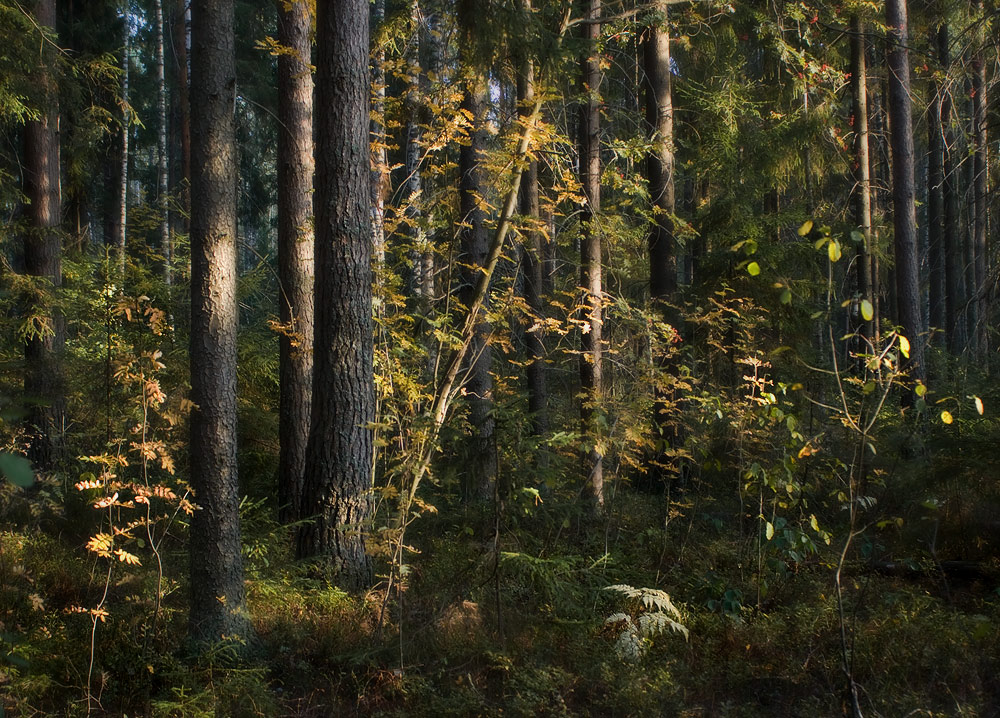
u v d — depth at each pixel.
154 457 5.00
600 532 8.20
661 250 11.15
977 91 12.27
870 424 4.68
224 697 4.60
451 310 8.56
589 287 10.30
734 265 10.85
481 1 7.94
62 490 7.95
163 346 7.83
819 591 6.36
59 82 10.59
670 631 5.77
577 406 12.36
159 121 18.11
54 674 4.78
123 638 5.14
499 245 7.55
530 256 11.27
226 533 5.21
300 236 8.41
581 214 10.48
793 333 11.23
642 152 10.43
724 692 5.08
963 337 17.58
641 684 4.95
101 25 16.94
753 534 7.43
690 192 15.80
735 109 12.35
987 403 8.49
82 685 4.66
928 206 17.95
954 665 5.03
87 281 10.41
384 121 8.09
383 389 7.40
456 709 4.64
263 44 7.64
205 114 5.25
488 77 9.01
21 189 10.12
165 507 7.33
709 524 8.23
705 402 7.45
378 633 5.57
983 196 11.73
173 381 7.54
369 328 6.88
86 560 6.69
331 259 6.73
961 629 5.48
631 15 10.43
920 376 11.05
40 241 9.95
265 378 11.05
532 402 11.15
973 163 14.36
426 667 5.29
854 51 13.42
